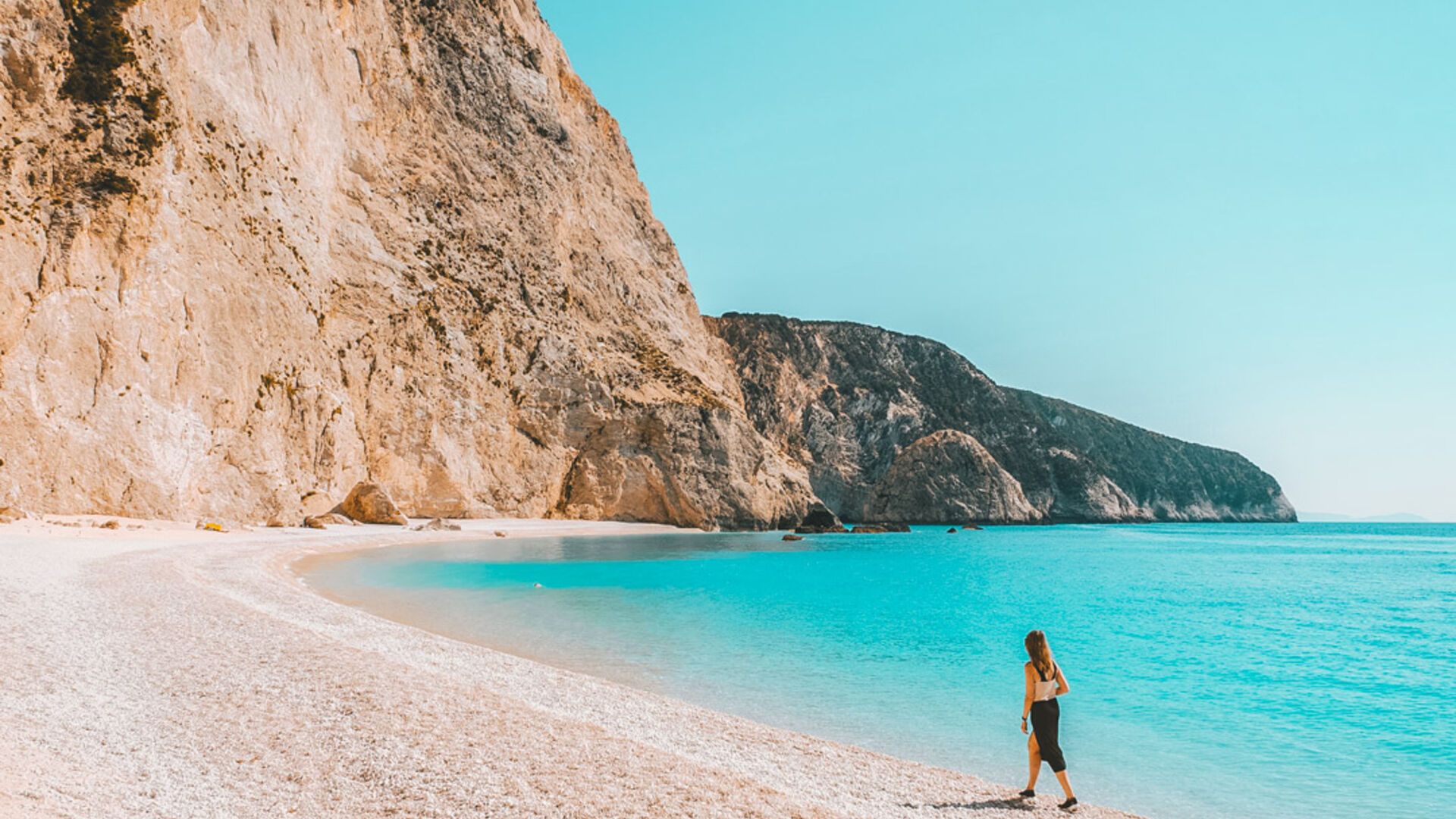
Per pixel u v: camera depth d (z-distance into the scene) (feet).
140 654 40.81
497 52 254.47
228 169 146.20
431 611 73.10
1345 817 31.99
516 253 231.91
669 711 39.91
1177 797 33.88
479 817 23.44
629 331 268.41
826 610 88.28
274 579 78.33
